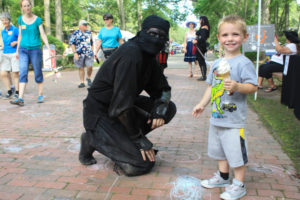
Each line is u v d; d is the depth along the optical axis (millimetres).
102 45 7621
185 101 5895
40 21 5672
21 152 3178
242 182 2215
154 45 2320
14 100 5512
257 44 5887
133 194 2268
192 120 4500
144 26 2361
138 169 2539
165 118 2643
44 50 13484
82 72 8062
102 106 2611
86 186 2400
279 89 6957
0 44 6312
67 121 4496
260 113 4727
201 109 2379
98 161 2934
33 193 2285
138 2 30453
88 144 2699
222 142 2203
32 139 3621
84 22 7738
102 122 2594
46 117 4746
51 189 2348
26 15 5594
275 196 2203
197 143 3459
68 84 8852
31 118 4684
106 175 2609
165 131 3943
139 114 2756
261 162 2842
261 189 2314
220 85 2184
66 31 34625
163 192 2299
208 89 2373
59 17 20094
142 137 2578
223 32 2164
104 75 2496
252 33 5996
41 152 3178
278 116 4492
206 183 2379
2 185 2412
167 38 2395
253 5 20406
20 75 5586
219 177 2367
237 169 2199
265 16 16688
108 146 2570
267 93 6562
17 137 3695
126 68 2322
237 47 2166
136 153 2525
